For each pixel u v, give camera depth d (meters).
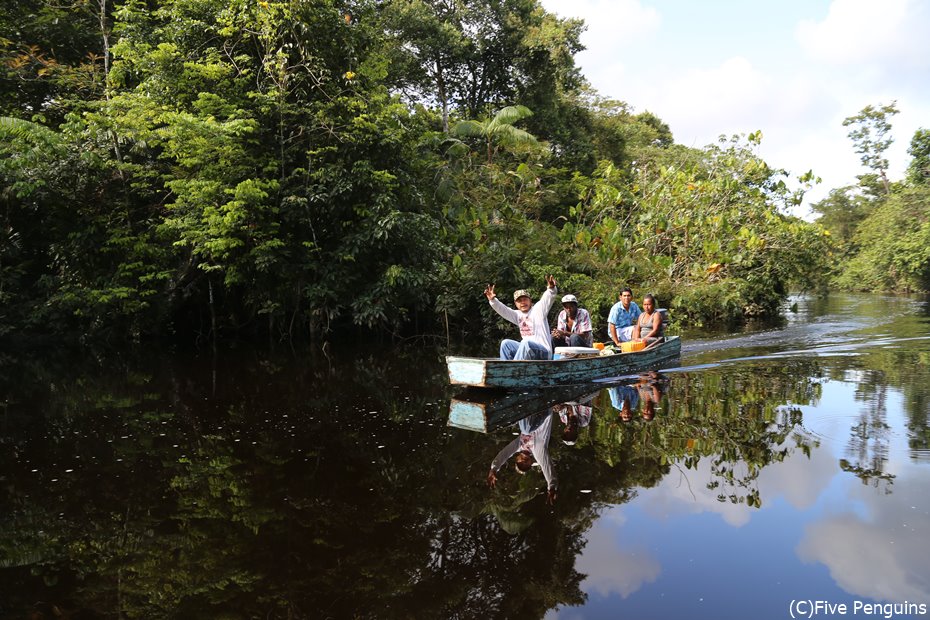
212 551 3.23
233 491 4.10
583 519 3.46
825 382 6.96
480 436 5.24
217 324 14.11
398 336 13.23
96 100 13.10
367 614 2.60
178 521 3.61
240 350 12.01
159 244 12.29
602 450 4.68
